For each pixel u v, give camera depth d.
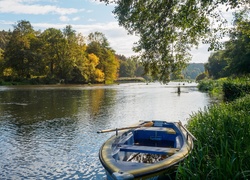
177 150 5.79
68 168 8.29
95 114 19.08
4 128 14.22
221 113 9.46
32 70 67.44
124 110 21.23
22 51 66.56
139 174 4.38
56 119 16.95
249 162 4.98
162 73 8.96
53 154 9.65
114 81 100.19
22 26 72.62
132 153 6.69
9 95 34.22
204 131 7.71
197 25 7.75
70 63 71.56
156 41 8.21
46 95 34.88
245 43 29.56
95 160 8.97
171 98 31.31
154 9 7.72
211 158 6.10
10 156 9.46
